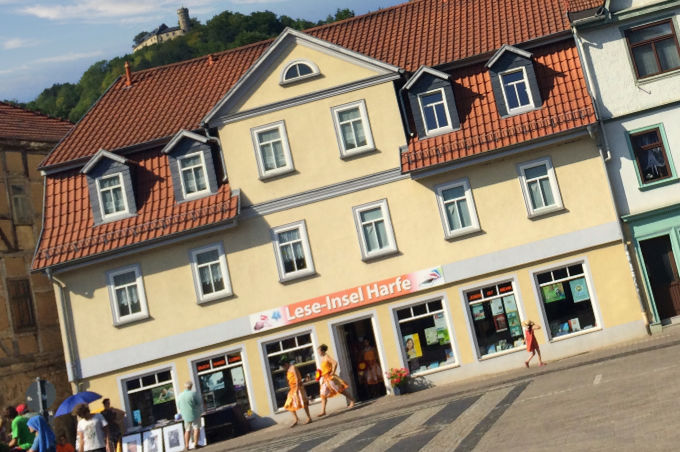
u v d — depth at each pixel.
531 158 31.83
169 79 37.78
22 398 35.75
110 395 32.94
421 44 34.84
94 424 22.52
